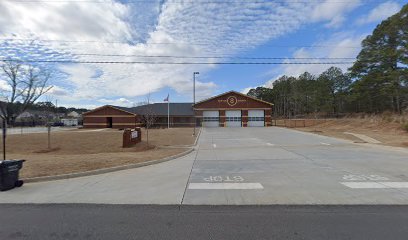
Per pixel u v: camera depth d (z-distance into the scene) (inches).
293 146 684.7
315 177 322.0
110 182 307.4
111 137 924.6
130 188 280.2
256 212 203.3
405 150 577.0
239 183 296.5
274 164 419.2
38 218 194.5
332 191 259.1
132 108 2074.3
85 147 711.7
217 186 284.8
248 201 230.7
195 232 167.6
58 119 3029.0
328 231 166.9
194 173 356.2
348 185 281.7
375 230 167.6
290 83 3855.8
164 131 1325.0
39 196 251.8
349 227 172.7
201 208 214.7
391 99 1923.0
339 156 496.1
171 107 1999.3
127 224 181.9
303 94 3380.9
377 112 2098.9
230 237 159.6
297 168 382.9
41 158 472.7
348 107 3031.5
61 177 325.7
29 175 324.5
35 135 1039.0
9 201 236.4
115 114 1877.5
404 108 1683.1
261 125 1833.2
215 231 168.9
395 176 323.9
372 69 1841.8
